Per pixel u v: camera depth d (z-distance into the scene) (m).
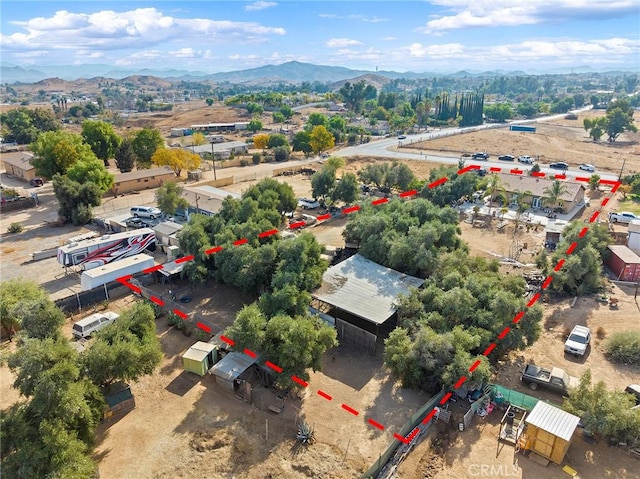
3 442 21.16
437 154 119.44
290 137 152.62
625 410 23.94
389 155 117.62
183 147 122.56
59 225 61.81
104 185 68.69
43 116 144.50
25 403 23.36
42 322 27.25
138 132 96.69
